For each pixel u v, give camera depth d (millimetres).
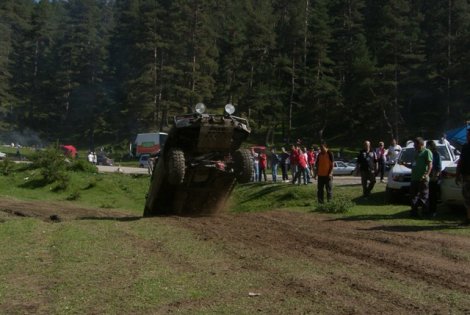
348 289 5883
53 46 102312
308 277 6430
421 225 10875
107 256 7754
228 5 104875
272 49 79625
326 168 15461
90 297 5605
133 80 75438
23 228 10805
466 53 57531
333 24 81062
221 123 12688
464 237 9234
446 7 70938
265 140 73562
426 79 64750
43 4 126938
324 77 67500
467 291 5797
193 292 5742
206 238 9422
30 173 33281
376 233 9797
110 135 86750
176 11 73562
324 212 13891
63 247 8484
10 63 98562
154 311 5113
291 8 91438
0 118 91250
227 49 84500
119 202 26594
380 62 64688
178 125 12547
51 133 90938
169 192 14148
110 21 127062
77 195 27438
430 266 7012
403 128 66562
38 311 5188
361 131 70000
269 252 8047
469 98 59812
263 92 69625
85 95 93062
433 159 12781
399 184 15453
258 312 5059
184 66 73500
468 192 10594
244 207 20547
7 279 6465
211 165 13133
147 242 9008
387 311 5105
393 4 65438
